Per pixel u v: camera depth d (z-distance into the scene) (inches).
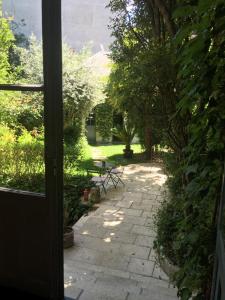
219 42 48.3
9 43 78.4
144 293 100.1
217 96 51.8
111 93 120.3
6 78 81.0
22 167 86.0
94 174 287.7
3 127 87.4
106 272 125.5
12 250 89.0
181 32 50.3
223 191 54.1
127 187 256.8
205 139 56.6
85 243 155.5
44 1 70.8
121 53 141.1
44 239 84.0
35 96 80.4
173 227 120.1
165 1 93.4
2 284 92.4
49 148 78.1
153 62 93.0
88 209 206.1
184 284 63.6
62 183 81.3
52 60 73.4
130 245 153.3
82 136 392.5
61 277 86.4
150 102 101.6
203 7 45.6
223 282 47.6
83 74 361.1
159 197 230.8
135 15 139.3
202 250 61.0
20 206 84.9
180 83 88.1
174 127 103.8
